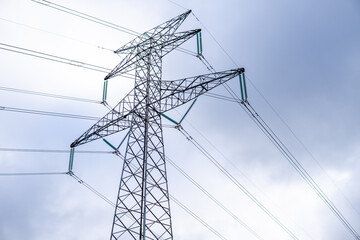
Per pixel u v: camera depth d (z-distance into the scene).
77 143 26.59
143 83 26.42
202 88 23.62
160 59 28.16
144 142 22.50
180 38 27.70
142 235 18.48
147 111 24.23
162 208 21.08
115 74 27.67
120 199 20.42
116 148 26.67
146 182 20.66
